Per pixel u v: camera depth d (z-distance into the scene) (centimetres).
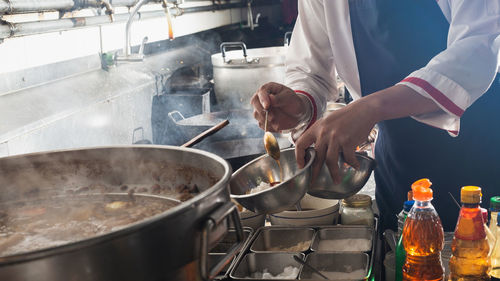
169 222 69
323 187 136
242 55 369
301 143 127
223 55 337
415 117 135
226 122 131
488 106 164
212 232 77
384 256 149
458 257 117
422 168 177
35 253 61
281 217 155
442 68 127
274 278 128
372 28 168
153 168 111
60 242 94
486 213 126
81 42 284
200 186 103
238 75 336
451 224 179
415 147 175
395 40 165
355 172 134
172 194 108
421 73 129
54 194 115
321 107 177
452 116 128
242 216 154
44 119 226
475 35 133
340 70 183
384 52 169
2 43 222
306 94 173
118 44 323
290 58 192
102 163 114
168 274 71
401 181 183
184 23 419
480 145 168
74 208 109
